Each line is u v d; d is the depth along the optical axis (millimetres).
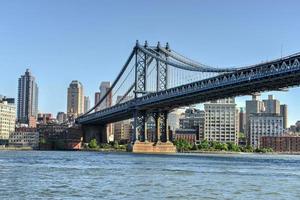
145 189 69812
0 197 60812
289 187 75062
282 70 158875
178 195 63906
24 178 85125
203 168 120375
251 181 83938
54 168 113188
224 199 61125
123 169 111062
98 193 65125
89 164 133500
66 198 60469
